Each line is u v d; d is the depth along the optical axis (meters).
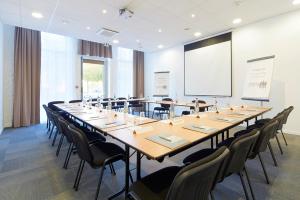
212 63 5.88
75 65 6.58
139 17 4.39
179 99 7.13
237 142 1.30
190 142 1.47
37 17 4.40
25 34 5.36
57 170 2.47
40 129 4.91
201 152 1.88
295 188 1.99
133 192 1.22
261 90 4.37
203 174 0.88
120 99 6.78
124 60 8.07
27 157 2.95
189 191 0.88
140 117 2.70
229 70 5.42
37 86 5.66
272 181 2.13
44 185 2.09
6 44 5.20
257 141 1.77
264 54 4.66
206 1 3.64
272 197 1.83
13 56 5.30
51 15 4.28
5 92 5.21
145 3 3.71
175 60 7.27
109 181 2.16
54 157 2.94
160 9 3.97
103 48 7.12
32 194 1.91
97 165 1.69
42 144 3.62
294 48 4.18
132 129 1.93
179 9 3.98
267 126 1.79
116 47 7.74
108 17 4.38
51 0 3.58
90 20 4.57
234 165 1.41
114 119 2.54
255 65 4.61
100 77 7.38
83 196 1.87
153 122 2.31
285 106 4.34
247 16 4.40
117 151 1.94
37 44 5.61
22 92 5.34
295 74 4.19
